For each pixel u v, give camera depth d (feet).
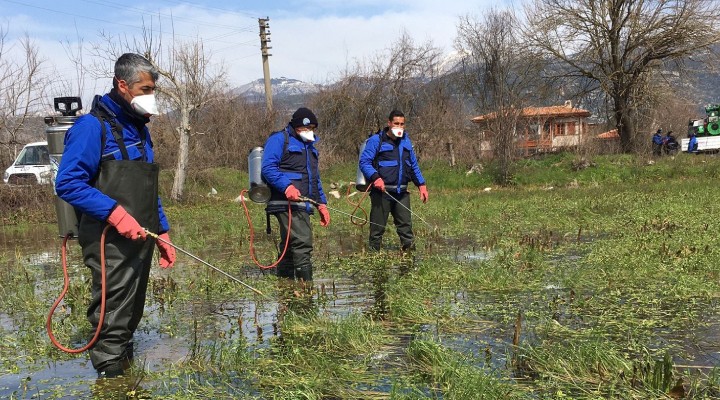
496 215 41.14
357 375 11.66
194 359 12.87
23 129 69.15
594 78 105.70
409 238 27.22
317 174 22.11
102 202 11.93
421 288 18.93
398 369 12.01
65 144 12.33
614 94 104.83
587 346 12.04
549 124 89.35
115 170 12.32
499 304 16.93
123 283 12.67
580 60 105.09
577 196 55.52
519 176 79.66
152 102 12.63
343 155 107.45
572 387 10.80
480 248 27.45
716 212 36.45
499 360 12.23
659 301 16.61
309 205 21.45
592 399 10.13
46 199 55.57
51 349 14.21
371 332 14.11
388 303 17.44
